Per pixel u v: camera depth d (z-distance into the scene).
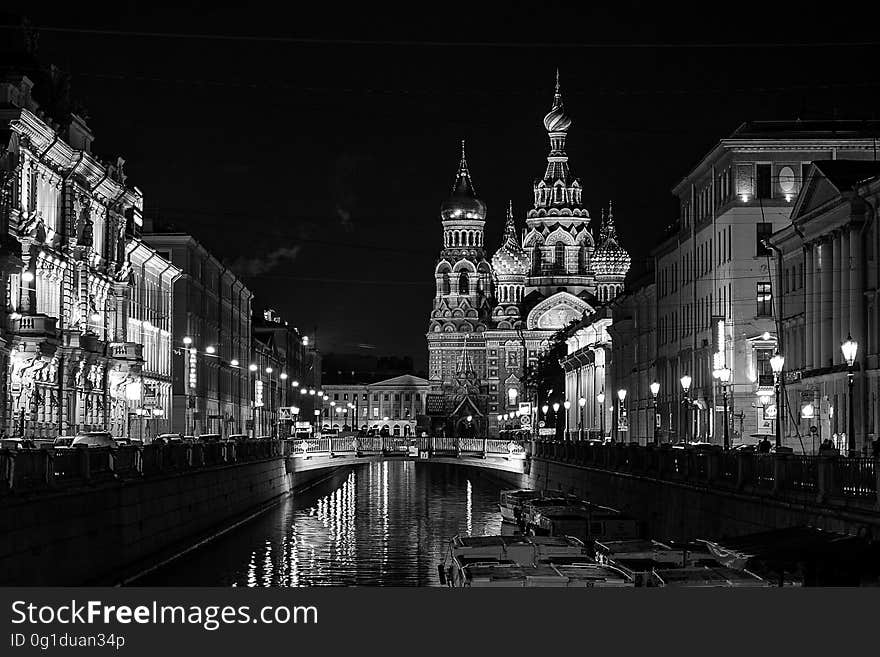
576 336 190.62
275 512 104.62
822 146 103.94
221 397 161.00
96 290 98.25
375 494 136.50
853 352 52.38
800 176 104.25
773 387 93.00
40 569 44.84
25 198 80.88
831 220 80.50
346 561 71.25
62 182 89.44
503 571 38.56
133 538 58.34
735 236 103.69
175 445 70.25
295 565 69.38
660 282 133.38
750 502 49.09
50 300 87.75
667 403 127.25
